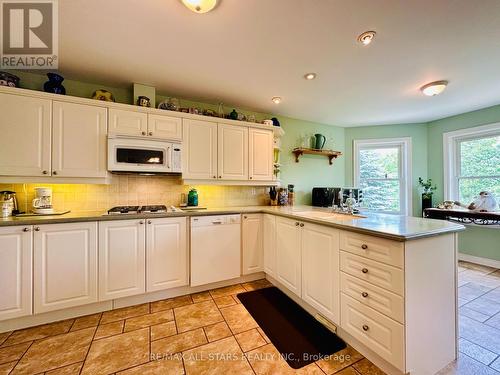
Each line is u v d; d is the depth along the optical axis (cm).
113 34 163
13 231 169
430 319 132
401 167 396
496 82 238
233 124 280
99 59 196
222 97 279
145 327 179
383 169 408
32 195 217
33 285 175
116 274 201
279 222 236
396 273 125
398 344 124
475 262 330
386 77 228
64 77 227
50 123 197
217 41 171
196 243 234
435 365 135
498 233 311
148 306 212
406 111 330
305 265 197
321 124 392
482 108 317
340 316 161
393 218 186
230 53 187
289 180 364
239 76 227
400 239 121
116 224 201
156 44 175
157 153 236
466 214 301
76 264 188
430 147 380
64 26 154
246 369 138
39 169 193
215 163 268
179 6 138
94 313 199
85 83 239
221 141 272
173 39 169
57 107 200
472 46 177
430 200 362
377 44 175
